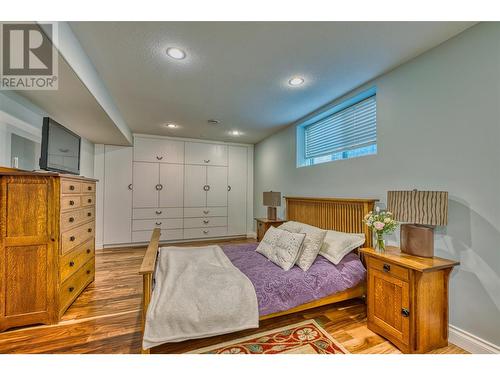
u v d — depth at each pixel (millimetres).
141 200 4691
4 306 1814
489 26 1525
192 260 2275
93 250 2871
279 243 2357
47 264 1926
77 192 2340
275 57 1991
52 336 1772
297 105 3094
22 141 2195
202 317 1513
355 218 2508
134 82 2453
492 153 1508
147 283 1506
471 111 1615
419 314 1545
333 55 1963
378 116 2344
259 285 1819
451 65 1733
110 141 4191
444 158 1773
